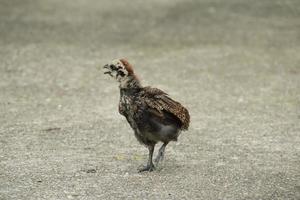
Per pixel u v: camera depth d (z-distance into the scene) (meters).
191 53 22.22
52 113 15.52
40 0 31.22
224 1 30.58
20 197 10.15
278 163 11.88
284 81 18.69
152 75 19.42
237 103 16.45
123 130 14.12
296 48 22.77
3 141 13.26
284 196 10.21
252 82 18.62
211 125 14.50
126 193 10.33
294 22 26.81
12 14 28.19
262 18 27.44
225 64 20.72
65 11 29.11
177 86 18.22
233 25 26.27
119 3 30.92
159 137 11.12
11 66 20.42
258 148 12.83
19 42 23.69
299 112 15.56
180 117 11.01
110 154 12.45
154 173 11.33
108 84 18.55
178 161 12.02
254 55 21.83
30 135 13.71
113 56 21.84
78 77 19.25
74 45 23.44
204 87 18.12
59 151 12.62
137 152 12.62
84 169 11.52
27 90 17.75
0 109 15.84
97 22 27.09
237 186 10.66
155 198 10.09
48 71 19.89
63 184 10.75
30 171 11.41
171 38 24.34
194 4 30.09
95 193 10.33
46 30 25.61
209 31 25.33
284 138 13.51
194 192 10.37
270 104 16.33
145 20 27.36
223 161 12.00
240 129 14.18
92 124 14.58
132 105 10.97
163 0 31.27
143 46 23.27
